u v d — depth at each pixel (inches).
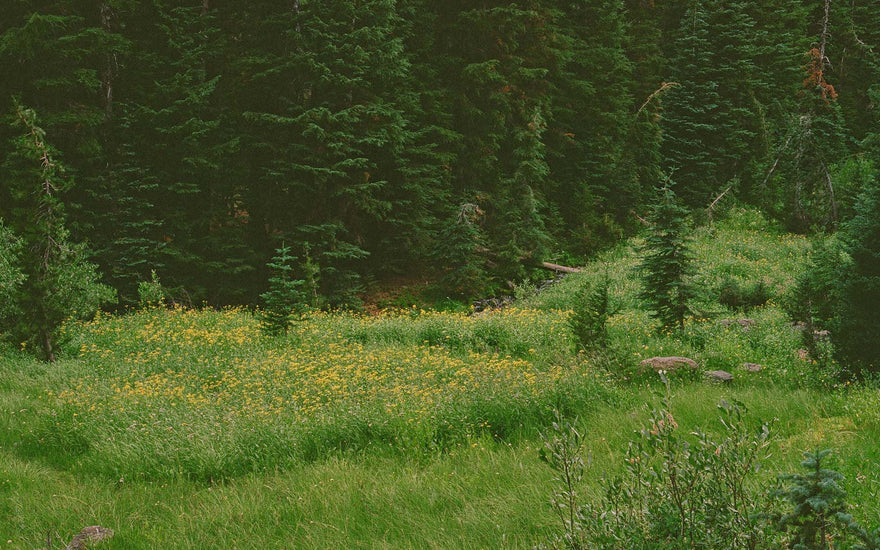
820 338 474.9
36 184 527.2
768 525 130.6
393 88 995.9
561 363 428.1
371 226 1039.0
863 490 187.6
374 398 356.5
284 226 931.3
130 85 857.5
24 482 285.1
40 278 522.6
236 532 218.5
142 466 297.3
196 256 848.9
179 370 486.6
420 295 986.1
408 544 192.9
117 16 850.1
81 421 353.7
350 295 922.7
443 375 429.4
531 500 209.2
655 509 132.9
